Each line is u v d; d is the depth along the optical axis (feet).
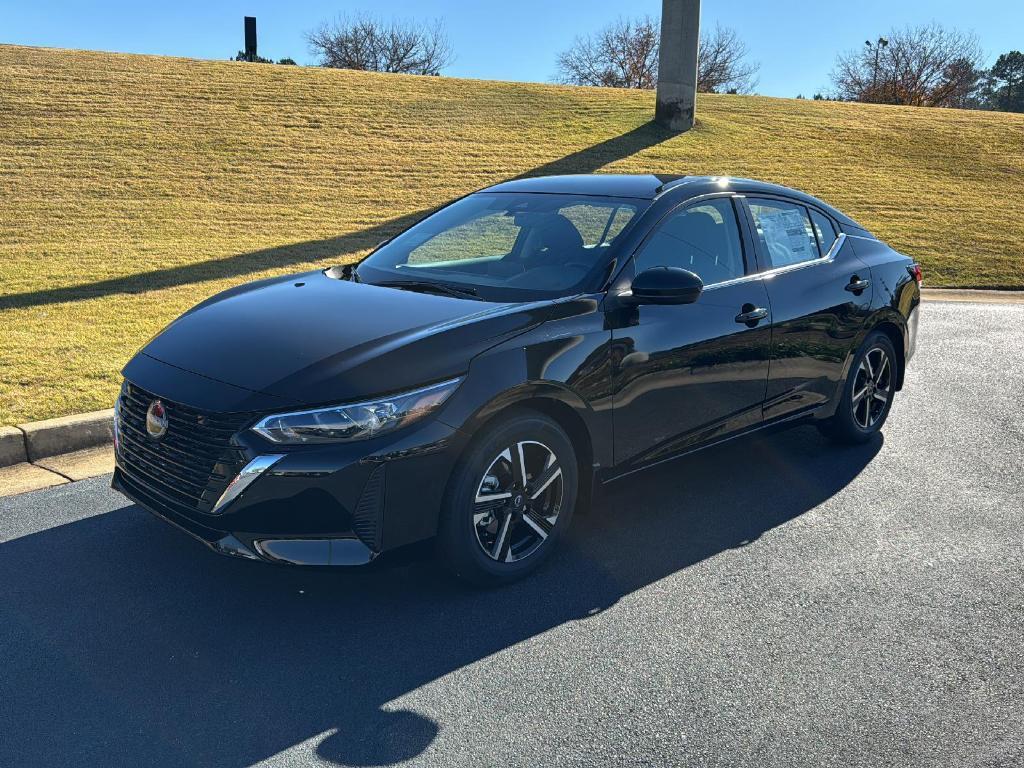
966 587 12.42
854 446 18.33
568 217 14.32
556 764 8.61
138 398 11.62
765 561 13.10
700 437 14.26
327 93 81.15
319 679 9.95
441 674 10.09
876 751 8.91
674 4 74.08
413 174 58.85
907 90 176.86
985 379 24.39
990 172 72.64
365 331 11.52
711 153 69.21
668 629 11.16
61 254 37.14
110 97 72.23
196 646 10.54
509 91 88.79
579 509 13.11
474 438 11.23
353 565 10.53
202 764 8.51
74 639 10.61
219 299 13.78
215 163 58.29
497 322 11.67
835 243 17.42
